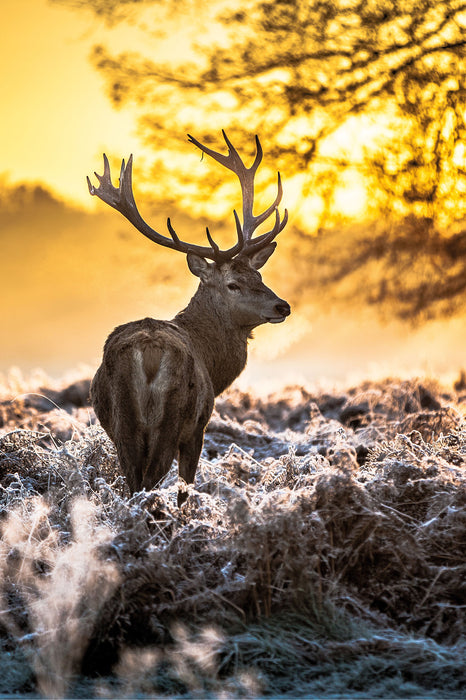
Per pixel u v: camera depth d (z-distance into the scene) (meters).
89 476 28.83
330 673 17.81
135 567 19.67
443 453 27.91
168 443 25.33
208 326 30.62
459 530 21.86
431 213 51.78
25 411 47.84
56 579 20.25
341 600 20.12
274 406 52.75
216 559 21.53
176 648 18.75
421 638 18.91
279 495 22.73
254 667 17.98
